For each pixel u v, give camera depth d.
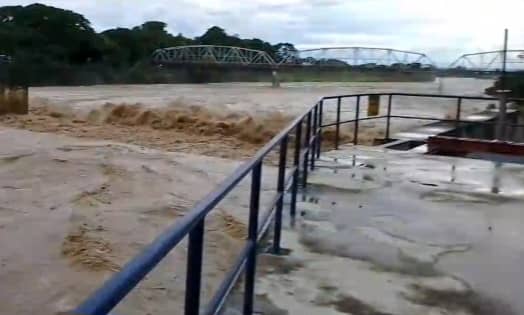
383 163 9.17
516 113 20.61
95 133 19.47
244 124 21.28
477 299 3.89
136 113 24.33
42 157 12.93
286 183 5.25
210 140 18.81
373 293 3.94
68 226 7.68
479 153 10.41
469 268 4.44
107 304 1.26
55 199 9.17
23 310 5.34
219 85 94.50
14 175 11.05
